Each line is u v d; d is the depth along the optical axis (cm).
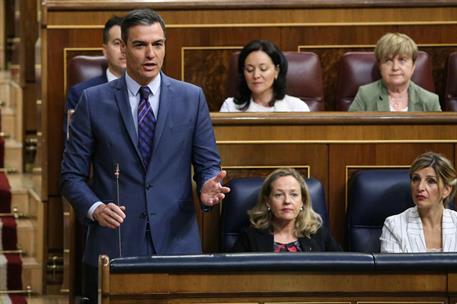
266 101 1209
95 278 879
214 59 1304
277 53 1201
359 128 1077
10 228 1309
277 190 991
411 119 1077
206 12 1299
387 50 1226
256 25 1310
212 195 824
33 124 1516
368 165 1080
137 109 880
